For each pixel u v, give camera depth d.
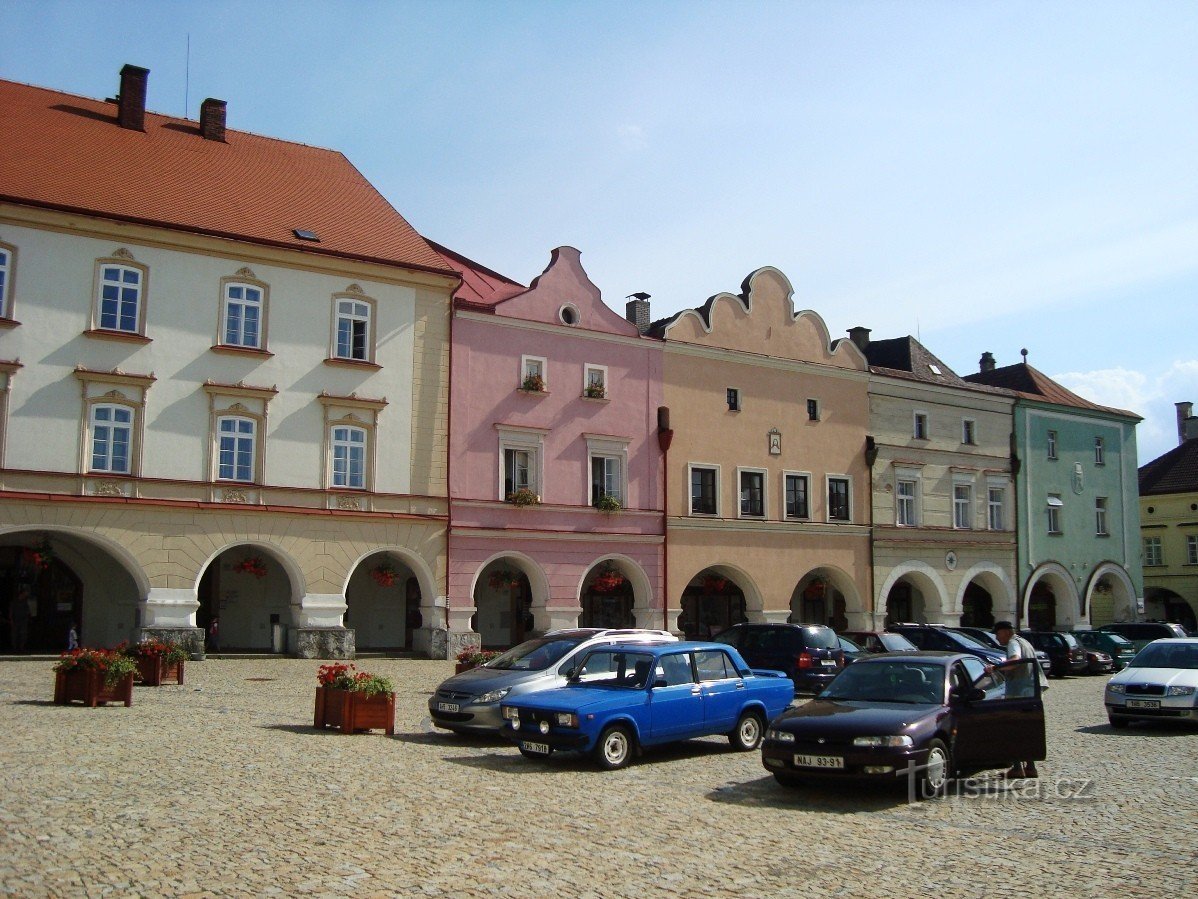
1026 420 52.16
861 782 12.80
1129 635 43.69
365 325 32.88
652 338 39.16
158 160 32.38
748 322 42.16
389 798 11.77
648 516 38.34
